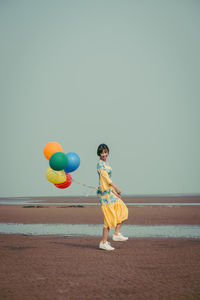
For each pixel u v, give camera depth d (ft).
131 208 85.81
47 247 25.86
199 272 17.49
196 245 26.43
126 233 34.65
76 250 24.39
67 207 97.30
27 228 40.42
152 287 14.85
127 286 15.02
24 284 15.43
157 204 115.44
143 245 26.53
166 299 13.21
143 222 46.75
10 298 13.47
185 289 14.51
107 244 24.45
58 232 36.27
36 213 69.31
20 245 26.94
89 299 13.32
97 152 25.54
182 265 19.11
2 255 22.49
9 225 44.19
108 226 24.39
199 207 89.97
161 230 37.22
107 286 15.03
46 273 17.43
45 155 29.07
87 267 18.71
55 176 27.91
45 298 13.46
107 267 18.67
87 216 59.82
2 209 87.45
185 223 45.11
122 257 21.56
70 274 17.19
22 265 19.36
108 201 24.63
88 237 32.07
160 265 19.11
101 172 24.91
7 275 17.08
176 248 24.97
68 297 13.56
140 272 17.52
